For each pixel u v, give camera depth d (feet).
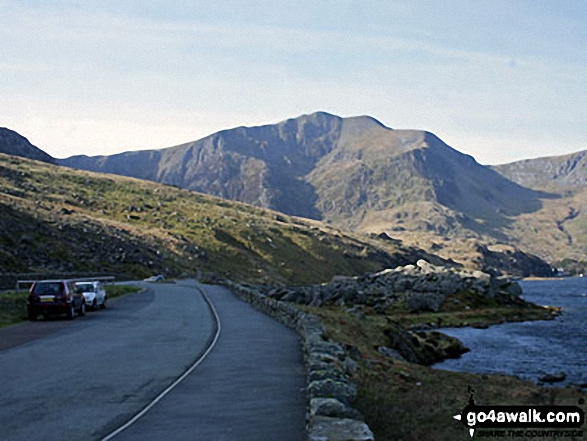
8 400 38.32
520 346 145.38
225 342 69.72
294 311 85.61
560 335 172.14
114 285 202.69
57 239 304.71
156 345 66.80
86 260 295.28
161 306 130.62
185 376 47.24
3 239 260.62
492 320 213.46
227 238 531.91
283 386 43.14
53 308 97.86
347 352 70.90
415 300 220.43
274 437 29.48
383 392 46.62
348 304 208.13
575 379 96.17
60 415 34.27
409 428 34.04
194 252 430.20
